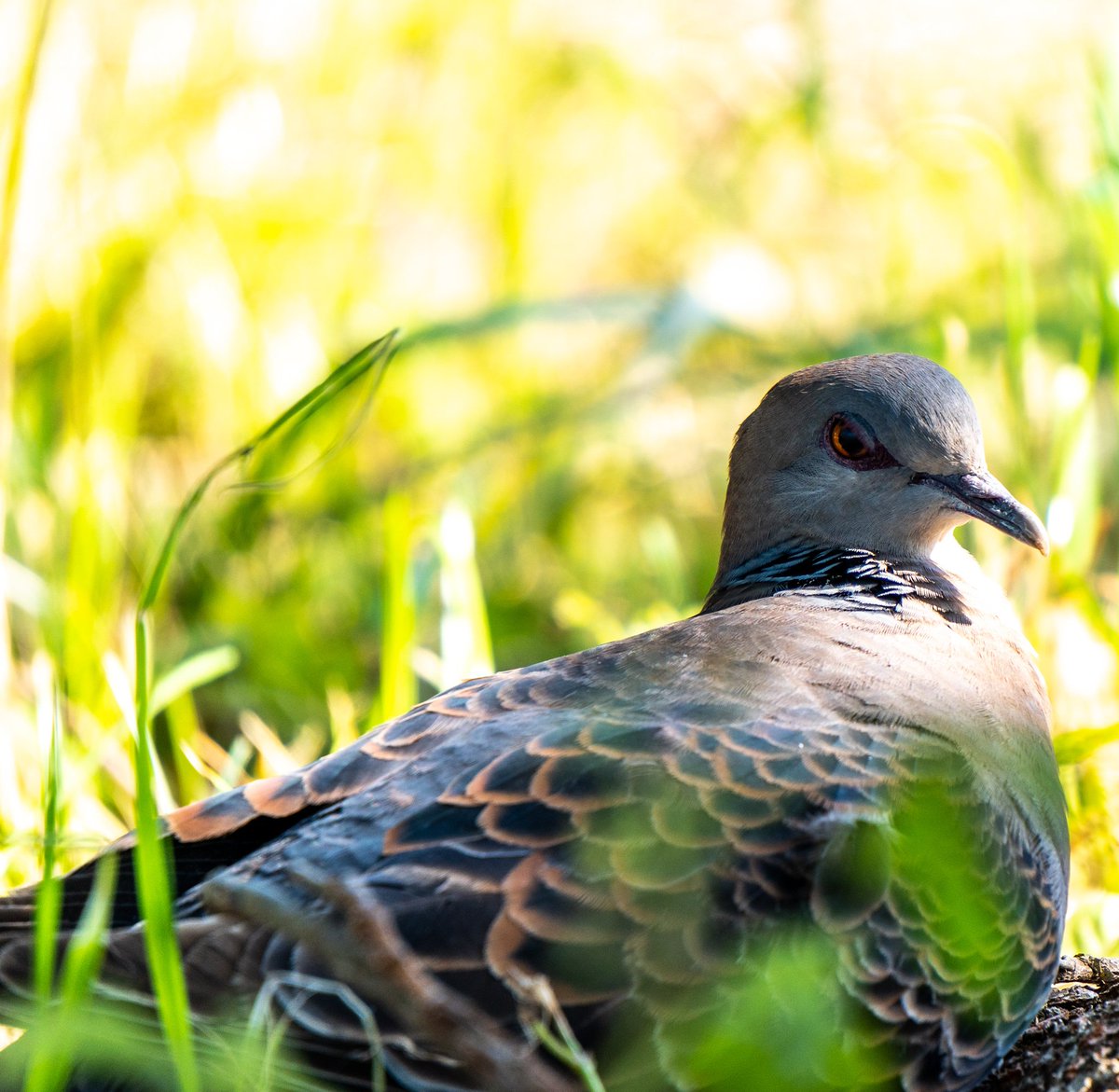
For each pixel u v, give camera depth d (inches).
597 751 296.4
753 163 730.8
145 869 268.2
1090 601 472.7
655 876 280.7
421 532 533.6
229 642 532.1
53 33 559.2
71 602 489.1
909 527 394.6
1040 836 331.6
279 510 596.1
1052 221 658.2
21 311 565.9
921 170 717.9
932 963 295.9
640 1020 272.5
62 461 557.9
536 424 617.0
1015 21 783.7
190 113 624.4
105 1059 277.4
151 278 595.5
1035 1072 321.1
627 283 708.7
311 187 648.4
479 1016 269.0
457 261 689.0
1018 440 520.7
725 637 341.1
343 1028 270.8
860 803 299.0
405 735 314.5
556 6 766.5
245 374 601.0
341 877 283.9
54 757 319.0
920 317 620.1
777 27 775.7
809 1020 276.8
